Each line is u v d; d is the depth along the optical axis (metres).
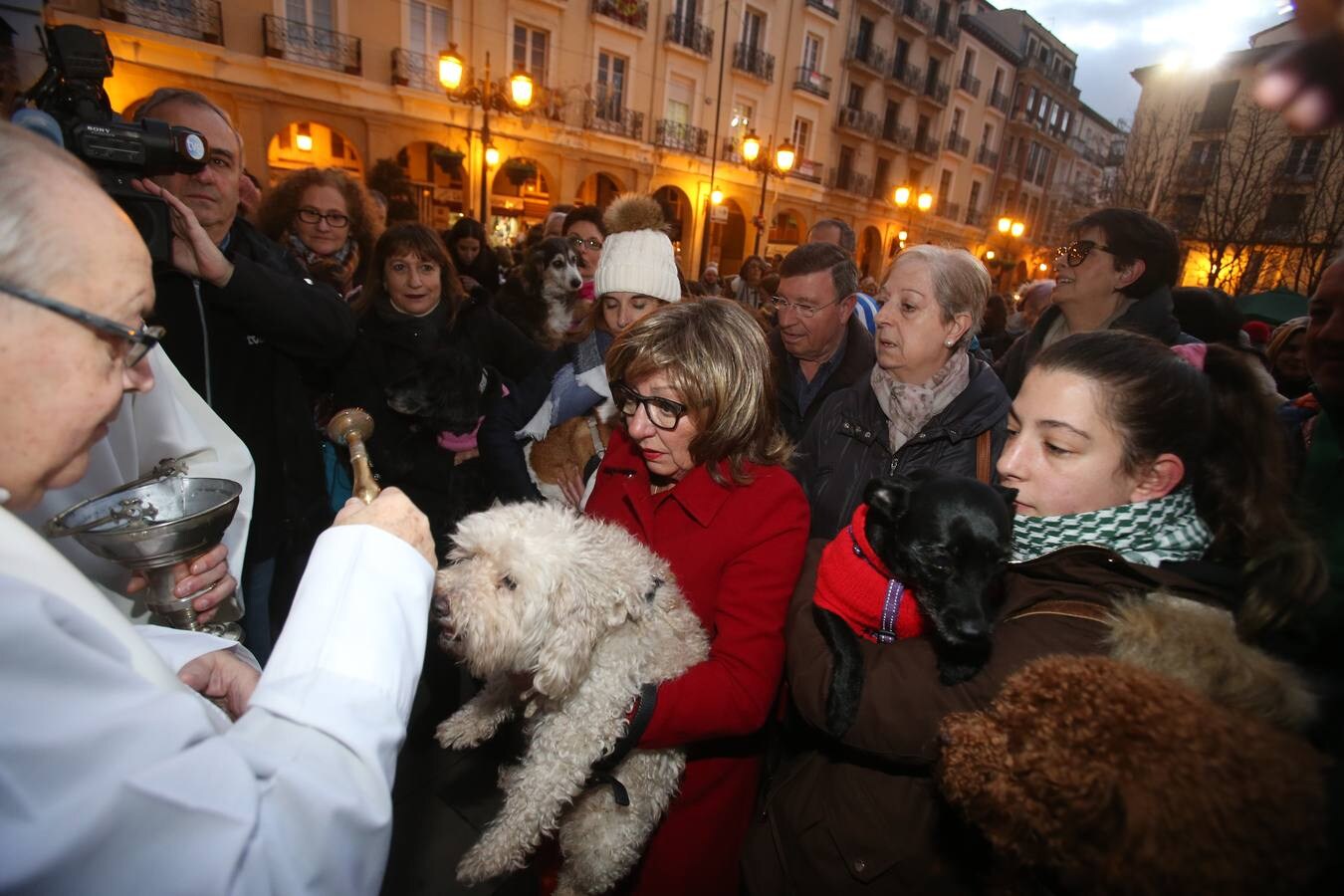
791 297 2.61
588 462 2.20
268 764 0.71
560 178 17.38
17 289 0.70
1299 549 1.01
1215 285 6.23
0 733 0.59
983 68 30.16
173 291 1.95
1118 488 1.18
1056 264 2.72
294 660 0.82
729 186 21.41
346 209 3.25
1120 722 0.71
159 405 1.37
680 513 1.57
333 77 13.33
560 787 1.25
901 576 1.22
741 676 1.35
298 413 2.32
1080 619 1.05
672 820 1.54
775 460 1.57
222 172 2.11
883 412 1.98
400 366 2.68
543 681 1.22
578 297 4.07
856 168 26.11
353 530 0.93
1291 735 0.75
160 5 11.38
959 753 0.82
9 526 0.68
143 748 0.64
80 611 0.68
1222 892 0.62
